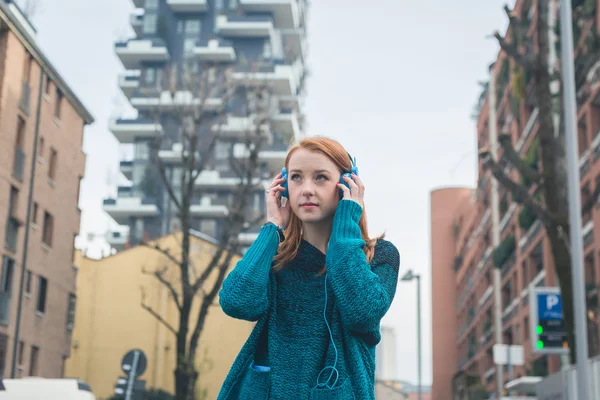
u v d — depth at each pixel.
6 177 36.19
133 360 19.09
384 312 2.43
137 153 102.94
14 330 37.09
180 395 32.16
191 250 54.59
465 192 95.25
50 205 41.66
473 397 60.97
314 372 2.41
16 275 37.25
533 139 48.31
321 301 2.47
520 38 21.38
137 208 100.75
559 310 20.31
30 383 7.82
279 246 2.62
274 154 96.50
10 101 36.50
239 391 2.49
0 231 35.69
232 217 34.22
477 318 75.44
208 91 36.75
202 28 110.31
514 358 29.02
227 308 2.46
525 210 49.03
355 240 2.47
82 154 45.97
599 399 15.72
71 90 43.12
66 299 44.12
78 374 54.59
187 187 34.44
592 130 36.38
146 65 106.94
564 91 17.55
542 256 50.62
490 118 65.06
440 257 95.44
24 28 37.38
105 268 56.25
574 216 16.89
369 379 2.46
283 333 2.46
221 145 97.62
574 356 19.23
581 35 35.62
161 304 55.41
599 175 34.94
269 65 103.25
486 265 69.12
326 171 2.54
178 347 32.72
